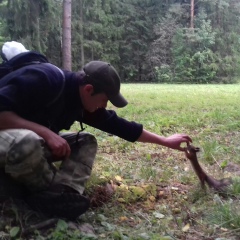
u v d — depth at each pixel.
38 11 23.84
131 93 16.19
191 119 7.57
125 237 2.60
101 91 2.62
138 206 3.26
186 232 2.80
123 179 3.85
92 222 2.89
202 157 4.63
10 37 23.73
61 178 2.77
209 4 36.47
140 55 37.19
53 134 2.60
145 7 37.75
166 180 3.87
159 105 10.41
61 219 2.71
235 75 35.78
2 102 2.49
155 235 2.64
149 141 3.26
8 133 2.50
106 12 36.69
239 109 9.48
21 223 2.62
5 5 23.34
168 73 35.12
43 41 25.83
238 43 36.38
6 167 2.51
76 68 34.97
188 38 35.03
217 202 3.22
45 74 2.54
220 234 2.77
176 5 36.66
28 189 2.78
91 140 2.96
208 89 21.03
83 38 35.38
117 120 3.15
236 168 4.25
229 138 5.94
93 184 3.44
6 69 2.65
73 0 34.75
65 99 2.66
